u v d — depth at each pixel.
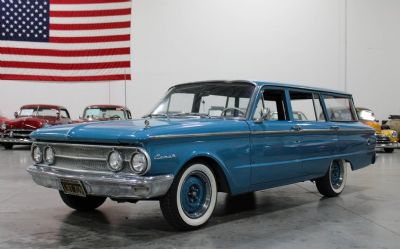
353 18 17.58
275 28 17.50
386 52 17.75
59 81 16.84
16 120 13.81
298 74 17.58
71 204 4.79
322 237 3.86
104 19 16.95
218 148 4.15
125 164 3.69
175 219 3.88
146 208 5.10
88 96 17.05
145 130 3.62
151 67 17.36
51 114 14.53
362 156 6.58
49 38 16.67
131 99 17.28
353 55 17.64
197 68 17.52
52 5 16.66
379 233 4.02
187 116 4.84
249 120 4.54
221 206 5.31
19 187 6.58
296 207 5.29
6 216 4.64
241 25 17.52
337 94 6.23
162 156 3.65
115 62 17.05
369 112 15.33
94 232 3.98
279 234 3.95
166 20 17.39
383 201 5.72
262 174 4.64
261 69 17.55
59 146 4.14
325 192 5.98
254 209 5.14
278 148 4.85
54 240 3.71
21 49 16.52
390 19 17.69
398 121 16.56
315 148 5.46
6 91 16.64
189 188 4.00
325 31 17.55
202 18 17.45
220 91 4.90
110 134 3.69
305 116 5.55
